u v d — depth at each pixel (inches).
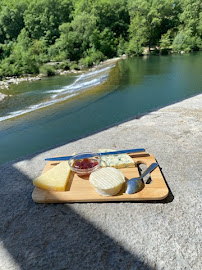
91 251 35.1
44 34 1133.7
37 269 33.0
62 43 903.1
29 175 58.4
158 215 41.1
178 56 814.5
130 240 36.5
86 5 1136.8
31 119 238.8
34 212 44.2
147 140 76.3
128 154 58.7
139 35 1048.8
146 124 95.3
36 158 68.4
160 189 45.0
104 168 48.6
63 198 44.7
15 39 1191.6
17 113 270.2
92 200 44.4
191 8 1043.3
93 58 856.9
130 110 253.6
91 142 77.7
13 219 42.9
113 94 329.1
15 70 681.6
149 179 50.4
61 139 184.7
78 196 44.8
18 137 191.0
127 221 40.1
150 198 43.5
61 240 37.5
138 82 401.7
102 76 506.6
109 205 44.0
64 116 242.7
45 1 1141.7
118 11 1226.6
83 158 52.7
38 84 511.2
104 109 261.9
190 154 64.1
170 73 468.4
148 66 598.5
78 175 50.7
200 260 32.9
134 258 33.6
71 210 43.6
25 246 36.9
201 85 353.1
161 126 91.0
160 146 70.6
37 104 313.9
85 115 242.4
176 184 49.9
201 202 44.1
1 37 1228.5
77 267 32.8
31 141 181.5
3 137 192.4
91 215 42.0
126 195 43.9
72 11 1235.9
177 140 75.0
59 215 42.7
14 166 64.5
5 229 40.8
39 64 749.3
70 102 301.3
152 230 38.1
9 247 37.0
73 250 35.6
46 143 176.2
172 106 129.3
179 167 57.0
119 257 33.9
